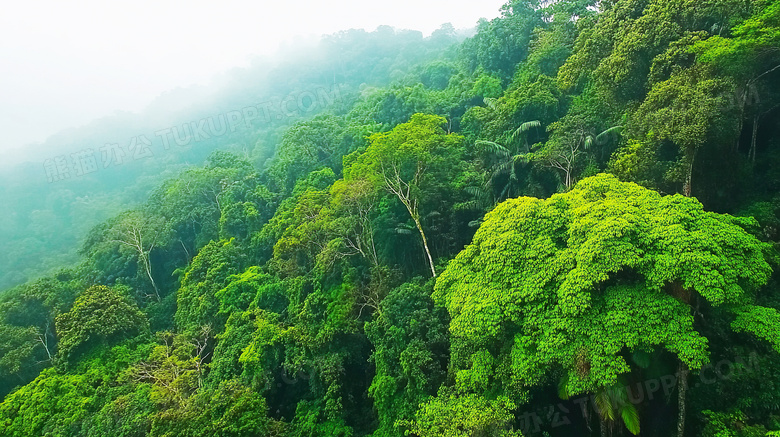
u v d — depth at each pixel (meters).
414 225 21.69
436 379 16.22
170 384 18.14
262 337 20.92
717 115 13.59
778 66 14.31
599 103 20.78
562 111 24.22
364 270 22.64
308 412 19.34
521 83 29.12
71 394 18.77
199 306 26.48
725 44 13.91
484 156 24.75
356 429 19.48
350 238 23.36
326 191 28.58
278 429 16.75
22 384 25.20
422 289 18.47
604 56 20.30
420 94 37.53
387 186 21.31
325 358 19.95
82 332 21.55
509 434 11.31
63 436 17.11
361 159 22.14
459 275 14.72
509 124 25.09
